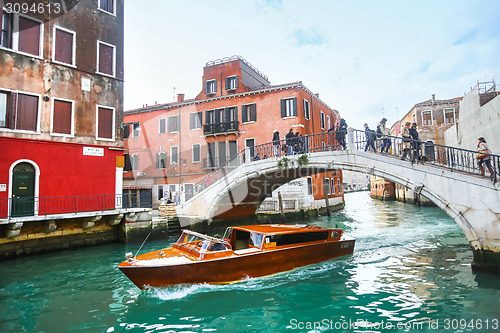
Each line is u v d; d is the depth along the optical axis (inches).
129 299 256.2
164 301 251.3
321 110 963.3
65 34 494.0
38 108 454.6
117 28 561.9
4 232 390.3
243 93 834.8
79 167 487.2
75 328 205.9
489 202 307.0
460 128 746.2
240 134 833.5
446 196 336.2
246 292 270.7
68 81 488.1
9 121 429.1
